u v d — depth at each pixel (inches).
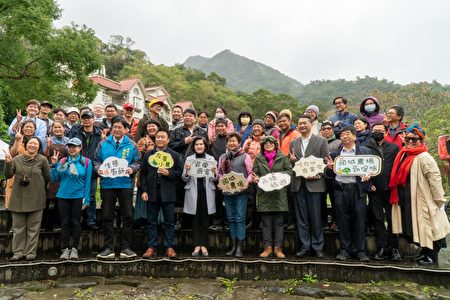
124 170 179.9
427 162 174.6
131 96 1100.5
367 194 191.5
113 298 148.2
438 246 175.3
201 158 191.3
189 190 192.2
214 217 219.0
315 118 234.8
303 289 158.9
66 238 176.4
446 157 215.2
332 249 198.7
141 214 198.1
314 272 172.1
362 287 162.1
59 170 178.7
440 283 162.7
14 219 171.8
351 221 185.9
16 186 172.2
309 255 190.7
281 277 173.3
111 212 180.9
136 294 153.3
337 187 183.3
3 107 543.5
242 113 244.8
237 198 189.2
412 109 622.5
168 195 185.6
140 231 206.1
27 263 161.8
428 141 433.7
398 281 167.3
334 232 199.3
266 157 193.6
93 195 206.5
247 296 153.3
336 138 226.4
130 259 175.6
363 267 169.0
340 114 240.8
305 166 183.6
